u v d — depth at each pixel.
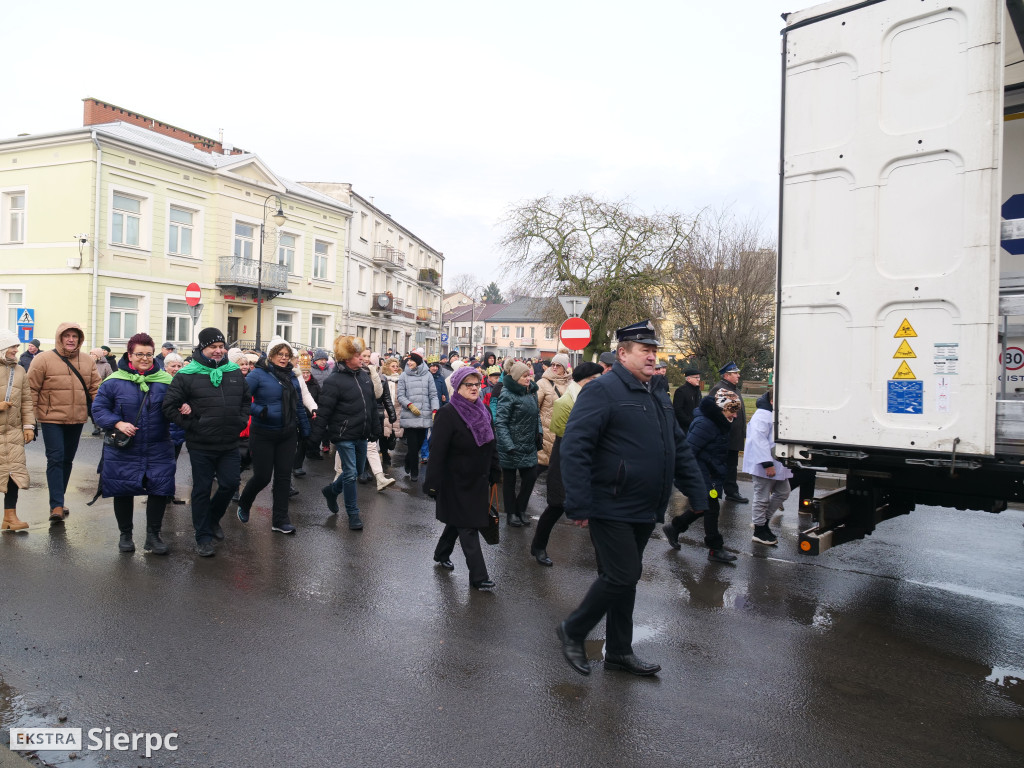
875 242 4.02
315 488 9.32
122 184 23.36
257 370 6.73
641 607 5.14
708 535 6.41
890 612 5.19
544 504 8.97
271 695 3.57
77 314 22.64
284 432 6.82
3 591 4.87
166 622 4.46
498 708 3.53
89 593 4.91
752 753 3.21
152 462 5.80
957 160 3.76
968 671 4.19
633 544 3.86
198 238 26.38
